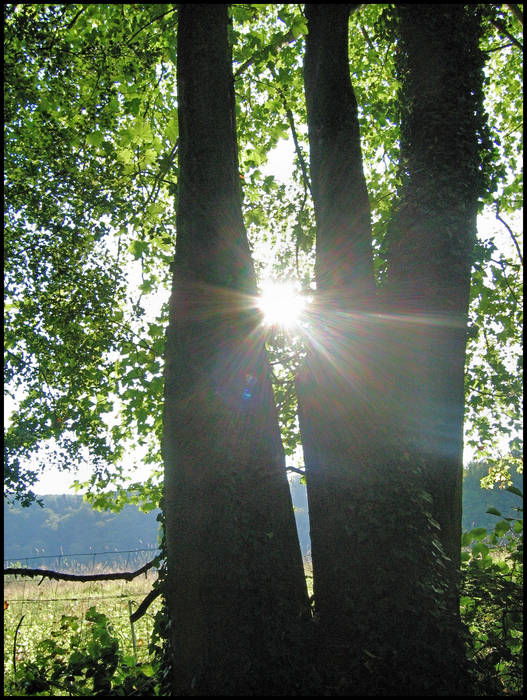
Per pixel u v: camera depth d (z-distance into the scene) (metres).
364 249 5.14
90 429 8.37
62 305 8.20
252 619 4.04
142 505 8.35
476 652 4.80
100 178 7.94
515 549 6.00
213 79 4.96
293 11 7.94
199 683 3.94
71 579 6.26
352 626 4.22
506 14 9.12
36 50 7.45
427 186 5.42
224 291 4.62
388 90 9.09
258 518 4.27
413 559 4.30
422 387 4.93
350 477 4.54
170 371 4.61
